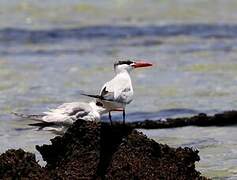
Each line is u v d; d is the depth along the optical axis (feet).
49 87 64.54
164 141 46.34
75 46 83.66
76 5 106.73
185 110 55.57
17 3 107.14
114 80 36.47
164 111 55.31
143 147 34.19
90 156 33.81
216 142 45.80
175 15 100.68
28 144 45.62
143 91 62.49
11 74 69.87
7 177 33.58
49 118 34.76
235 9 104.17
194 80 66.28
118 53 79.71
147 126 50.24
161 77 67.97
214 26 92.94
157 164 33.83
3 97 60.64
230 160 41.60
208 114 53.88
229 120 50.75
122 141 34.22
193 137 47.29
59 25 94.79
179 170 34.06
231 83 64.69
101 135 34.27
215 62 73.77
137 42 85.46
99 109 35.60
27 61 75.97
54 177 33.37
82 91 63.16
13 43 85.35
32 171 33.86
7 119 52.90
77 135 34.50
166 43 84.48
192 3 107.76
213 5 106.63
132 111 55.26
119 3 108.78
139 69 71.46
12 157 34.22
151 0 110.22
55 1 109.40
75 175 33.22
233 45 82.12
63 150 34.73
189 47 81.87
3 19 97.55
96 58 77.36
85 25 94.68
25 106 57.52
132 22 96.37
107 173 33.12
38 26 93.91
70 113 34.94
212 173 39.11
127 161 33.47
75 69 72.08
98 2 109.40
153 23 95.61
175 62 74.38
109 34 90.07
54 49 82.23
